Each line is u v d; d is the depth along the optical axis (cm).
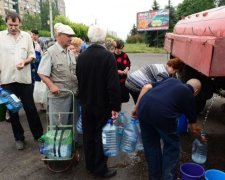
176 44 562
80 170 385
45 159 370
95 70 326
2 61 421
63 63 391
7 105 406
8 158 421
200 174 327
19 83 433
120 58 520
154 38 4150
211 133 508
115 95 326
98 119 343
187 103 289
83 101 341
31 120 458
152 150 321
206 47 296
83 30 3900
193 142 422
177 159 309
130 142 372
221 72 276
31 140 479
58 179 365
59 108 400
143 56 2411
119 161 409
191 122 306
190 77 487
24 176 373
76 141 437
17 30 421
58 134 377
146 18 3969
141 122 314
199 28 422
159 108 288
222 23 318
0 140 483
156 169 323
